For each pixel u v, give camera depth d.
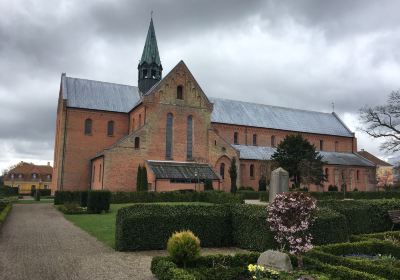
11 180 102.31
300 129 64.88
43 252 14.42
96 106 52.66
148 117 45.41
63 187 49.00
